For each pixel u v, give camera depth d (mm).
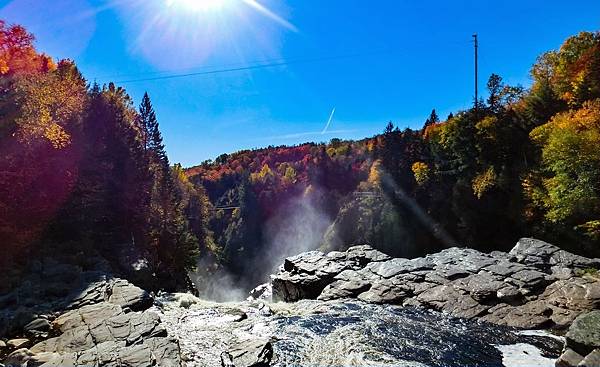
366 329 12484
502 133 45406
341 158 119312
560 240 33531
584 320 8219
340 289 18141
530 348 10844
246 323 13320
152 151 55125
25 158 22422
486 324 13039
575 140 23391
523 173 38250
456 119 55188
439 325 12945
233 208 122875
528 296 14453
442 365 9703
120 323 11219
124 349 9445
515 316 13227
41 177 23719
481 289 15164
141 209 35969
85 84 38500
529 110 44938
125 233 33375
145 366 8555
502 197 43062
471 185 47125
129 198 34375
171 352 9336
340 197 99312
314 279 20062
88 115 32812
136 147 40625
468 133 51156
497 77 52719
